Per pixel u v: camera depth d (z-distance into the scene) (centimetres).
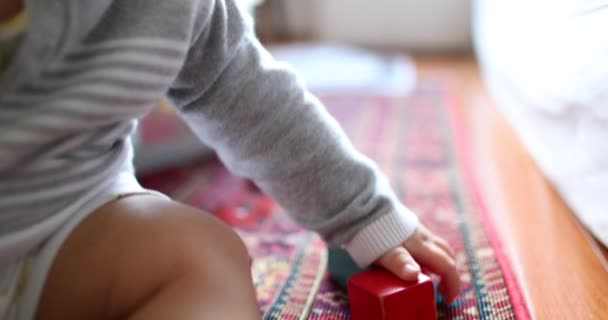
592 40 70
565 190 87
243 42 58
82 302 48
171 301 45
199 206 99
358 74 201
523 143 117
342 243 63
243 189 107
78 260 48
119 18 46
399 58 234
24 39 44
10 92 44
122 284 47
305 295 68
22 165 45
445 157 116
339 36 260
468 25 241
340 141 62
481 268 71
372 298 54
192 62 55
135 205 51
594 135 71
